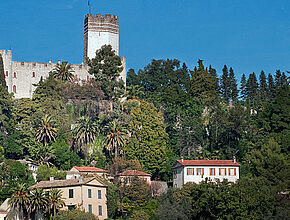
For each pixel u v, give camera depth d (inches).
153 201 4028.1
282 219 3462.1
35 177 4645.7
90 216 3521.2
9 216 3595.0
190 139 5467.5
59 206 3634.4
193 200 3769.7
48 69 6200.8
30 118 5324.8
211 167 4434.1
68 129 5423.2
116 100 5959.6
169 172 4982.8
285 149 4928.6
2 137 5054.1
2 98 5339.6
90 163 5108.3
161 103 6176.2
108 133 5280.5
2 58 6008.9
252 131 5487.2
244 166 4630.9
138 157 5103.3
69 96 5748.0
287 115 5403.5
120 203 3981.3
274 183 4315.9
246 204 3469.5
